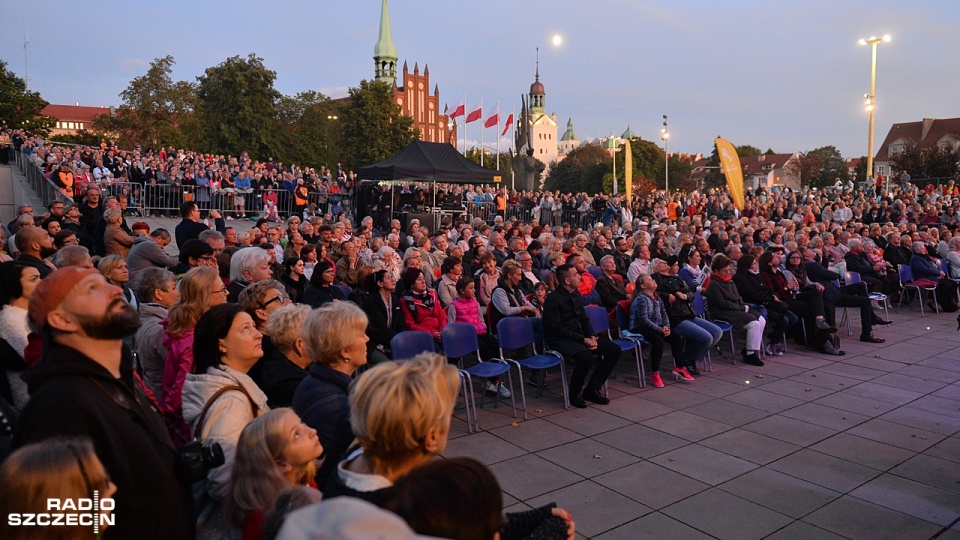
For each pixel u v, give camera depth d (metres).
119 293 2.03
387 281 6.23
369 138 47.78
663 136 45.16
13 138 20.52
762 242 14.47
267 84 44.06
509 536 1.90
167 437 2.23
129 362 2.21
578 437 5.61
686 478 4.76
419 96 100.06
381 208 19.03
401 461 1.77
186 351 3.12
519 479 4.72
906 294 12.84
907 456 5.23
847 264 12.14
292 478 2.29
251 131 43.22
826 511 4.26
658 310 7.45
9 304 3.05
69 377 1.88
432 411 1.75
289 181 20.16
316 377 2.76
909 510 4.29
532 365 6.27
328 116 55.62
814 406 6.53
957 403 6.66
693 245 12.22
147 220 16.70
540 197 24.19
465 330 6.41
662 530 3.97
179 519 2.05
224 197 18.66
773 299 8.84
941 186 30.53
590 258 11.00
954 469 4.98
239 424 2.52
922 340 9.66
